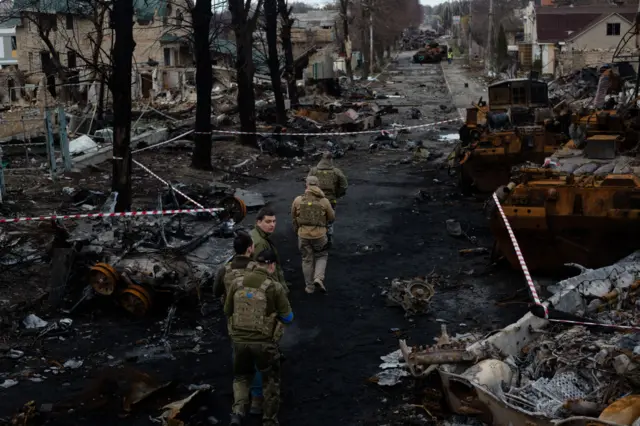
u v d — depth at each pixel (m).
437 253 12.20
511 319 9.12
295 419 6.74
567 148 13.05
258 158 22.28
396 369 7.65
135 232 10.48
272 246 7.76
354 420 6.69
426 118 34.66
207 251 10.36
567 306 7.93
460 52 107.44
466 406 6.05
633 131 12.72
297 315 9.42
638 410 5.44
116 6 13.45
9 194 15.55
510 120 17.19
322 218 10.05
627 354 6.20
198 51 19.31
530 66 62.16
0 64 48.00
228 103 33.25
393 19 89.62
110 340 8.57
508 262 11.18
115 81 13.73
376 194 17.23
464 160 16.09
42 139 22.58
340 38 76.06
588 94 30.47
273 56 28.48
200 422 6.67
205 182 18.30
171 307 9.23
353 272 11.21
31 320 8.93
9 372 7.70
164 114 32.12
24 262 10.89
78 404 6.99
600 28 54.66
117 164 13.95
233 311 6.52
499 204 9.95
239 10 23.12
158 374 7.66
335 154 23.39
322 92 43.69
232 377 7.59
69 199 15.14
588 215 9.70
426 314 9.36
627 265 9.13
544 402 6.10
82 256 9.73
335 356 8.12
